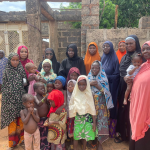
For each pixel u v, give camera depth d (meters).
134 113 2.22
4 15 7.95
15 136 2.84
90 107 2.52
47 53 3.46
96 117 2.70
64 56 8.48
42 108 2.66
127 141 3.04
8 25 8.02
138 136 2.18
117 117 3.03
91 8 5.60
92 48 3.46
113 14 9.67
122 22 10.45
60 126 2.52
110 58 3.24
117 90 3.03
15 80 2.75
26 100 2.29
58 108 2.51
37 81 2.86
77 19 8.34
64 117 2.50
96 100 2.69
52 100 2.44
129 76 2.38
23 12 8.55
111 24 9.89
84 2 5.57
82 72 3.35
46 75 3.09
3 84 2.77
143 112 2.11
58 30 8.37
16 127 2.85
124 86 2.81
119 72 3.07
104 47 3.23
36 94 2.76
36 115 2.42
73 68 2.97
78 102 2.52
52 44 8.36
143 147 2.21
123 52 4.36
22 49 3.14
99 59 3.56
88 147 2.74
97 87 2.70
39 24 5.24
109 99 2.74
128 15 10.37
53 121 2.48
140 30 5.57
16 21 7.88
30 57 5.20
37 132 2.45
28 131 2.36
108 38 5.64
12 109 2.70
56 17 8.30
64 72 3.38
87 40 5.67
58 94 2.50
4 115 2.72
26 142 2.44
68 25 10.32
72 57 3.40
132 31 5.61
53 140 2.50
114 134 3.11
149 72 2.14
